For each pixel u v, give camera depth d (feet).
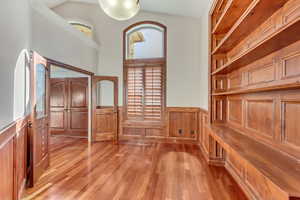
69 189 7.66
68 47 11.95
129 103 16.81
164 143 15.49
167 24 15.84
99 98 17.38
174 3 13.39
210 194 7.29
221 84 10.09
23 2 7.18
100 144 15.11
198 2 12.18
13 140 6.02
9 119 5.65
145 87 16.39
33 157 7.87
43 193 7.34
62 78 18.93
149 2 14.17
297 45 4.52
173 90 15.84
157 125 16.11
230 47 8.84
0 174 4.87
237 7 6.99
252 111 6.85
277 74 5.33
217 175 9.07
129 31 16.93
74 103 18.72
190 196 7.15
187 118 15.58
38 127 8.53
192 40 15.47
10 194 5.78
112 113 16.52
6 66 5.37
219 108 10.12
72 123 18.78
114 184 8.11
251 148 5.35
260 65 6.35
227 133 7.61
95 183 8.20
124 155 12.18
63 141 16.25
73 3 17.53
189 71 15.56
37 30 8.92
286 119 4.85
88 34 18.06
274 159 4.36
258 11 5.34
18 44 6.55
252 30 6.75
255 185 6.66
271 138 5.56
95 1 16.65
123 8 8.73
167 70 15.92
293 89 4.60
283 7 5.05
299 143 4.35
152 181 8.41
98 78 16.05
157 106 16.20
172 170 9.66
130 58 17.72
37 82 9.01
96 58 16.69
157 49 19.12
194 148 13.94
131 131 16.71
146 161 11.02
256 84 6.61
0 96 4.91
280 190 2.94
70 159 11.36
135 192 7.43
